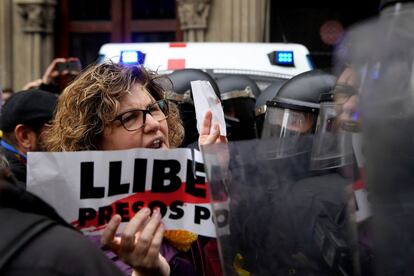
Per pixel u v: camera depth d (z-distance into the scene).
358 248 1.27
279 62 4.43
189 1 8.60
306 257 1.32
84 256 1.17
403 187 1.19
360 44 1.21
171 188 1.62
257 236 1.34
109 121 1.88
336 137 1.32
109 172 1.57
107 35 9.62
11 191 1.20
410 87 1.16
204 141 1.98
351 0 9.42
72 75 4.78
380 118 1.18
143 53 4.26
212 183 1.35
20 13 8.98
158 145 1.92
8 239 1.15
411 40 1.15
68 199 1.55
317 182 1.32
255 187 1.35
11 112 2.64
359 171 1.26
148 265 1.49
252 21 8.59
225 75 4.14
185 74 3.14
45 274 1.12
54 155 1.54
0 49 8.99
